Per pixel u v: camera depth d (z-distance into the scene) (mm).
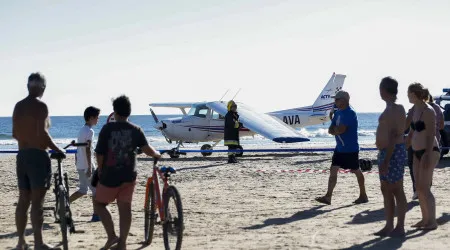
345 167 10242
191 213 9758
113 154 6309
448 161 19625
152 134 85188
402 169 7184
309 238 7293
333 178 10141
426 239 6996
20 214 6543
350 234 7480
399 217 7238
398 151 7164
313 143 44094
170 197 6594
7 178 16672
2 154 35156
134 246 7172
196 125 24656
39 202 6473
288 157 24000
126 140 6352
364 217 8875
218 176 15992
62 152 6758
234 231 7984
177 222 6355
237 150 20359
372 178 14781
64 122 164500
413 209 9422
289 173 16562
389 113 7109
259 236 7555
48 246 6523
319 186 13367
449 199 10578
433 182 13641
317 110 32656
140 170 18000
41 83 6461
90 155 8664
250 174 16422
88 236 7762
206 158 23672
